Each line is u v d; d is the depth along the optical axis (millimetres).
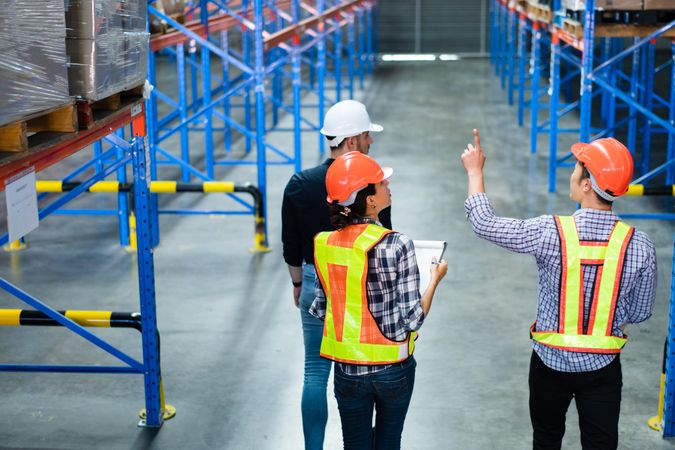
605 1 9492
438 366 6582
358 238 3936
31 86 3453
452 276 8664
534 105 14703
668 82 22422
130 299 8109
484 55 29625
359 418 4125
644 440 5398
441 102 20266
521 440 5465
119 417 5812
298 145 12094
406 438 5496
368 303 3936
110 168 5141
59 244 9875
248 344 7039
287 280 8609
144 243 5355
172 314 7707
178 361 6707
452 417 5770
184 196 12039
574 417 5734
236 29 29094
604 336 3900
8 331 7379
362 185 3914
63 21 3781
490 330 7293
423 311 3930
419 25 29578
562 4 11367
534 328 4070
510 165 13836
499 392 6133
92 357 6852
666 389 5355
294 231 4828
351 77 20203
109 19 4254
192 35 9281
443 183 12562
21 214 3777
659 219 10484
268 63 18031
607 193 3848
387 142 15711
